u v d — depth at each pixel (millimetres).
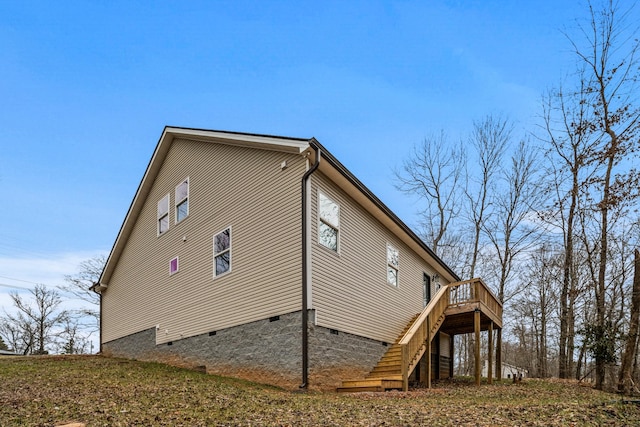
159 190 14648
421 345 10414
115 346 15859
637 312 10688
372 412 5871
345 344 9906
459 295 28172
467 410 6059
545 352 26125
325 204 9992
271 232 9891
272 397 7078
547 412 5762
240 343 10055
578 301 18766
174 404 6141
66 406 5848
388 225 13023
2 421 5004
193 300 11961
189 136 12930
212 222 11820
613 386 12078
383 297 12312
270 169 10281
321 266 9438
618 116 13891
